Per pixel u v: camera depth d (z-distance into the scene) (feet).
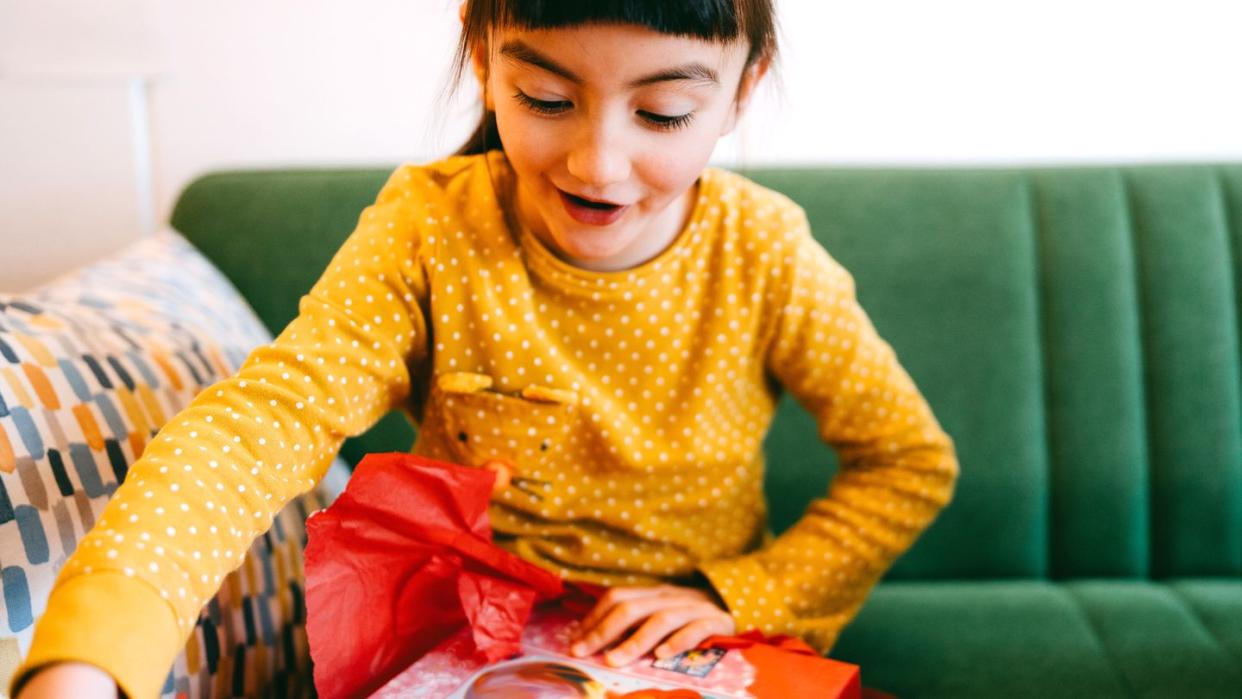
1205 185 4.11
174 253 3.79
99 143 4.48
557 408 2.68
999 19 4.43
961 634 3.44
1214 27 4.42
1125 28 4.43
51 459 2.34
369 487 2.23
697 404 2.77
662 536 2.84
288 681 2.92
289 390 2.29
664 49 2.07
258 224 4.04
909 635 3.44
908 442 2.93
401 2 4.42
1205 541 3.92
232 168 4.51
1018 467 3.91
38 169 4.49
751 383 2.90
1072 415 3.93
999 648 3.36
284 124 4.54
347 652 2.26
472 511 2.36
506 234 2.69
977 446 3.91
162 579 1.81
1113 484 3.90
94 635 1.67
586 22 2.01
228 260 4.00
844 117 4.50
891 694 3.16
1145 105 4.49
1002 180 4.10
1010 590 3.77
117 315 3.04
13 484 2.20
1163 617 3.51
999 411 3.92
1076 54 4.46
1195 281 3.99
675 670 2.31
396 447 3.92
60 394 2.48
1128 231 4.06
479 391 2.70
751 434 2.95
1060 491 3.93
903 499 2.92
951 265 3.98
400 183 2.79
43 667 1.63
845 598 2.93
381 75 4.49
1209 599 3.64
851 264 3.98
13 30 4.37
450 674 2.25
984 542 3.92
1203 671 3.24
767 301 2.77
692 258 2.74
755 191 2.86
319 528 2.19
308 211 4.06
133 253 3.65
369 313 2.56
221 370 3.20
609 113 2.14
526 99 2.20
